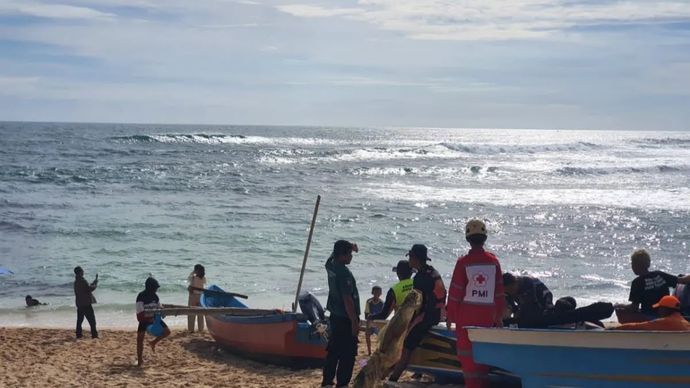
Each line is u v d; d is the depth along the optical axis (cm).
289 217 3869
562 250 3098
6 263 2627
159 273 2497
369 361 749
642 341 756
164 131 16212
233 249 2958
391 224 3716
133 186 5244
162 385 1125
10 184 5169
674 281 949
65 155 7725
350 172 6769
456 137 18088
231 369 1252
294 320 1240
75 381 1162
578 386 784
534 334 792
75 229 3331
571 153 10244
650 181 6234
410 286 1009
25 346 1488
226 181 5741
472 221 861
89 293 1609
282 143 11262
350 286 956
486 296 841
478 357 834
